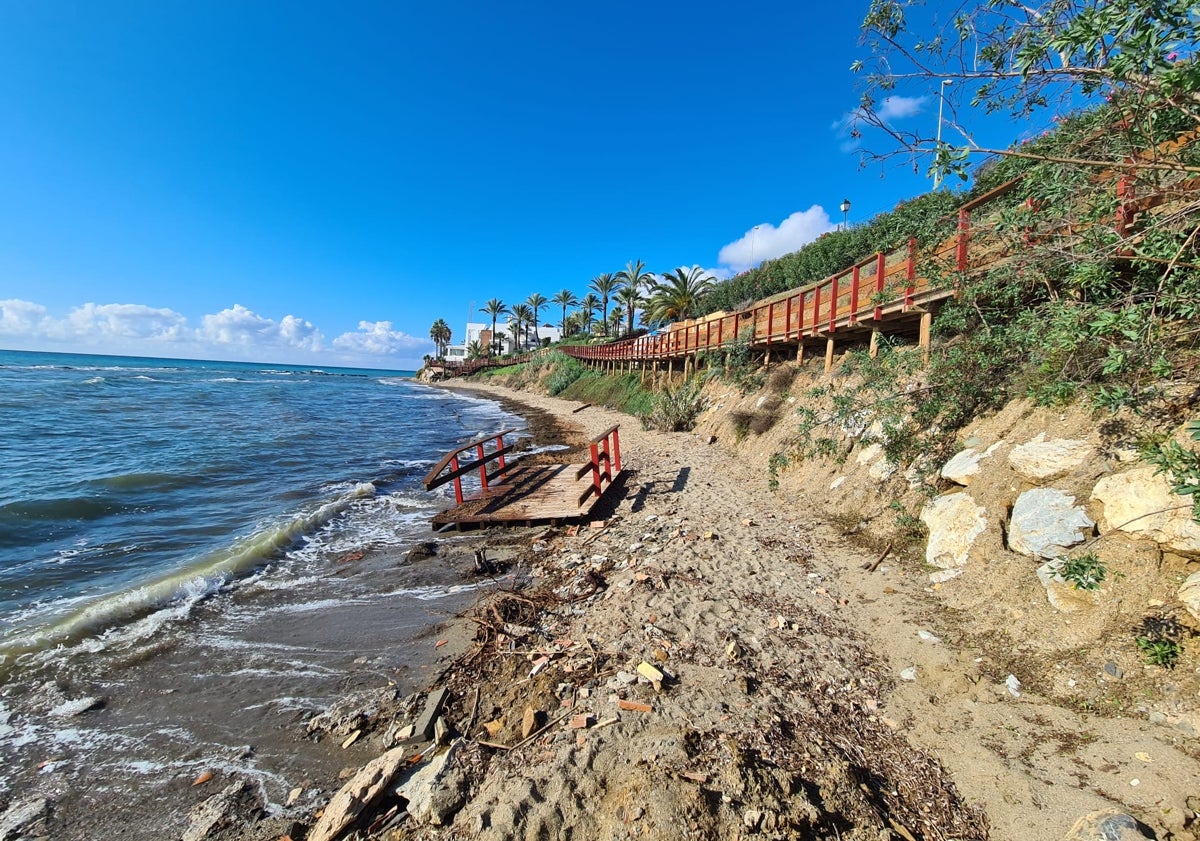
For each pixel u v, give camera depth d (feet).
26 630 16.31
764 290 92.43
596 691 11.74
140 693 13.46
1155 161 8.42
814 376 35.47
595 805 8.54
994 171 16.02
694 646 13.61
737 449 39.04
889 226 24.06
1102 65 8.07
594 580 18.71
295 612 17.94
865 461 23.18
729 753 9.20
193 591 19.43
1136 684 9.66
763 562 19.29
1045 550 12.59
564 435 63.16
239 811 9.72
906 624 14.03
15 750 11.47
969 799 8.71
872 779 9.21
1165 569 10.43
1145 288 11.28
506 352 318.45
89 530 26.11
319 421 76.79
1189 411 11.35
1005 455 15.66
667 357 68.28
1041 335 14.84
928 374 20.88
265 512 29.96
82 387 112.57
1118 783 8.18
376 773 9.72
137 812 9.86
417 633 16.30
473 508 28.27
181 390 123.03
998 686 11.05
